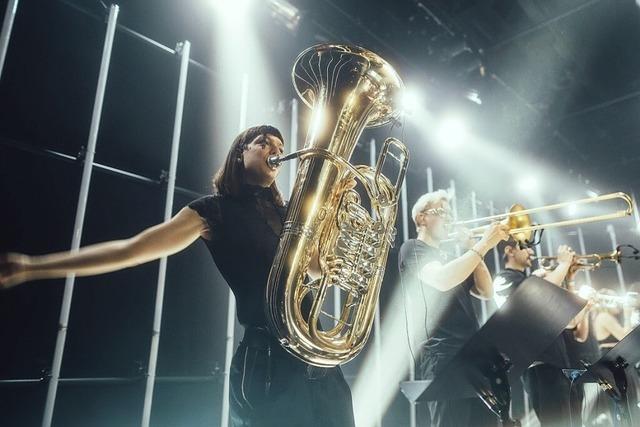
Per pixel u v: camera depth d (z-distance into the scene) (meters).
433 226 2.67
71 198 2.82
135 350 2.92
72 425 2.62
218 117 3.68
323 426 1.41
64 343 2.56
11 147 2.64
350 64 1.75
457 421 2.19
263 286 1.48
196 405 3.15
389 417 4.07
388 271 4.36
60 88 2.91
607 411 3.65
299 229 1.44
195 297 3.29
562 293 1.79
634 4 4.52
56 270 1.32
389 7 4.51
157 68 3.39
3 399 2.42
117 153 3.10
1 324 2.47
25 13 2.83
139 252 1.45
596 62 5.29
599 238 6.79
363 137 4.72
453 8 4.68
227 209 1.58
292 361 1.43
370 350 4.12
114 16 3.10
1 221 2.57
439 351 2.30
